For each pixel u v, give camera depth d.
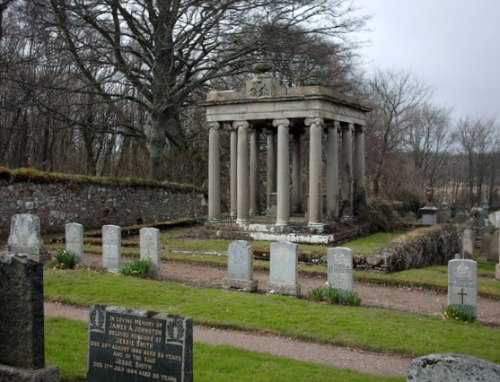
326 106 25.84
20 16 32.88
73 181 29.42
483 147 82.81
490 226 29.98
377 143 51.06
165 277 18.06
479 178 85.19
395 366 9.77
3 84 34.16
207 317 12.38
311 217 25.42
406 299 15.84
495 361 9.82
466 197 89.00
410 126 66.94
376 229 29.69
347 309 13.44
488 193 89.94
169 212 37.94
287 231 25.42
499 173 88.44
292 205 31.22
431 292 16.83
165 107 35.88
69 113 38.62
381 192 49.41
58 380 7.38
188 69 36.06
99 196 31.28
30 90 33.47
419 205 56.94
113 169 45.97
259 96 26.22
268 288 15.84
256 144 30.56
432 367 5.32
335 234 24.91
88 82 38.00
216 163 28.12
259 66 26.77
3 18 34.28
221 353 9.85
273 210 29.89
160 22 34.81
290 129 31.06
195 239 26.47
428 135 76.00
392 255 19.53
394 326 11.88
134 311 7.34
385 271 19.05
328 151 27.27
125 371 7.37
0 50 34.78
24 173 26.53
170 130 43.19
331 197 27.38
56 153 41.38
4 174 25.58
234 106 27.09
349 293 14.41
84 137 39.78
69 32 33.19
